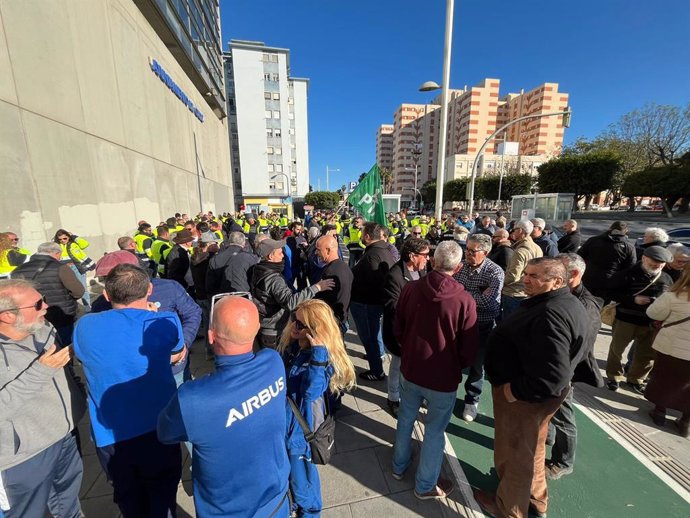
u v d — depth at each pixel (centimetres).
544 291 186
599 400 345
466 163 7444
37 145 650
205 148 2244
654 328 325
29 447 157
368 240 370
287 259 604
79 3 824
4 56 581
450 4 804
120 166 1002
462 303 202
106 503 218
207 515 137
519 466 195
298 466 183
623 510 216
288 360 231
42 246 332
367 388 361
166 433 127
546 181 3444
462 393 363
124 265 176
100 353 157
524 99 8731
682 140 3133
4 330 149
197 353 445
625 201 5569
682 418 288
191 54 1805
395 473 238
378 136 12425
